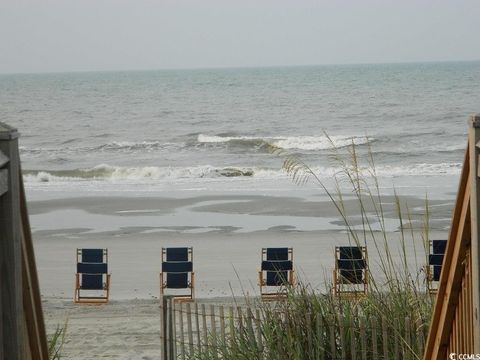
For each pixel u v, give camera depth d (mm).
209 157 43312
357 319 6156
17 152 3000
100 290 15375
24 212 3225
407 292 6359
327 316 5988
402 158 39594
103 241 20547
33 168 40406
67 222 23391
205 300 13781
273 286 14680
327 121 64750
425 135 50656
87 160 43031
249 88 115000
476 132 2979
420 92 95125
